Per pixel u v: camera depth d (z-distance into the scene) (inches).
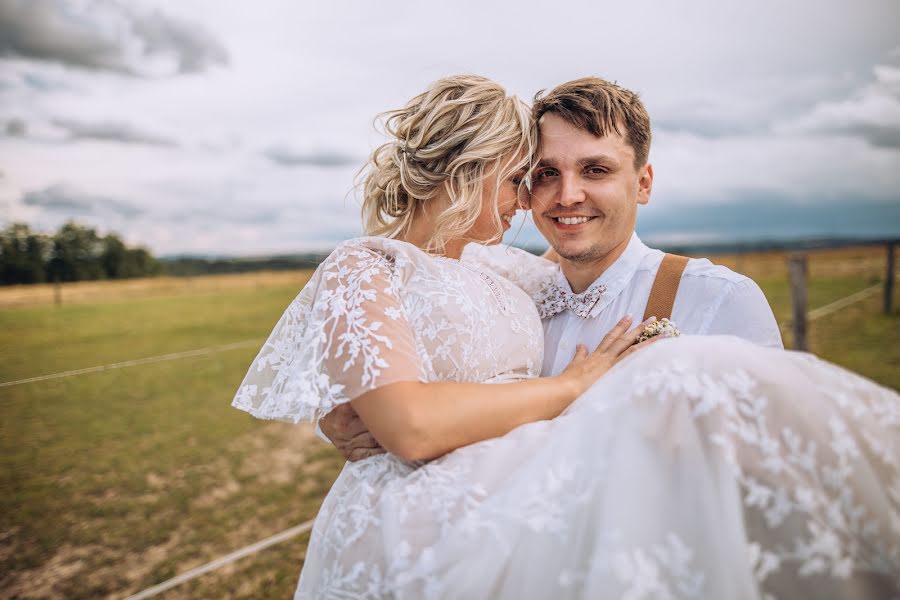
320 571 51.9
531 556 38.6
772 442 36.8
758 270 966.4
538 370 68.6
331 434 58.0
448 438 47.6
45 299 890.7
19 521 176.2
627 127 64.4
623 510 35.6
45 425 276.2
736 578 33.0
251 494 192.1
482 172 59.9
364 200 69.8
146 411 298.8
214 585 134.3
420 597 41.6
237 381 364.5
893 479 37.2
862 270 879.7
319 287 55.1
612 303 70.2
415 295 55.1
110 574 144.7
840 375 40.7
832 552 33.9
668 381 39.2
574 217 66.2
